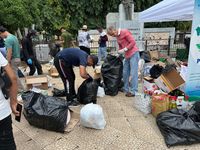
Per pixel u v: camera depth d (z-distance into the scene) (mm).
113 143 3350
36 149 3244
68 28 18969
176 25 20469
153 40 12703
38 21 13469
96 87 4703
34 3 12906
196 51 4285
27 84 5656
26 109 3750
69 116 3826
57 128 3605
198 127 3252
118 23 11367
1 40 6125
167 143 3225
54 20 18188
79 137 3514
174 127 3297
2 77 2072
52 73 7223
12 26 11242
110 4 19859
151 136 3500
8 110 2156
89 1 19562
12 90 2178
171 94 4445
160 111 3996
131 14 11727
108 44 11758
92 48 12812
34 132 3689
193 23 4168
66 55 4445
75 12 19453
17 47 5148
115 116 4207
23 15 11086
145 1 20125
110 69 5277
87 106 3773
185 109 3846
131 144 3312
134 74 5109
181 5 5129
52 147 3283
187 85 4391
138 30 10773
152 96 4254
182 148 3186
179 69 5629
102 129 3723
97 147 3260
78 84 6168
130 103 4832
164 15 5926
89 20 19891
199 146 3223
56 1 18453
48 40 11945
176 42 13156
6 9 10641
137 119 4078
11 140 2230
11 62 5129
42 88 5801
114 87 5250
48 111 3602
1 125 2105
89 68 7898
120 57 5375
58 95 5246
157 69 5262
